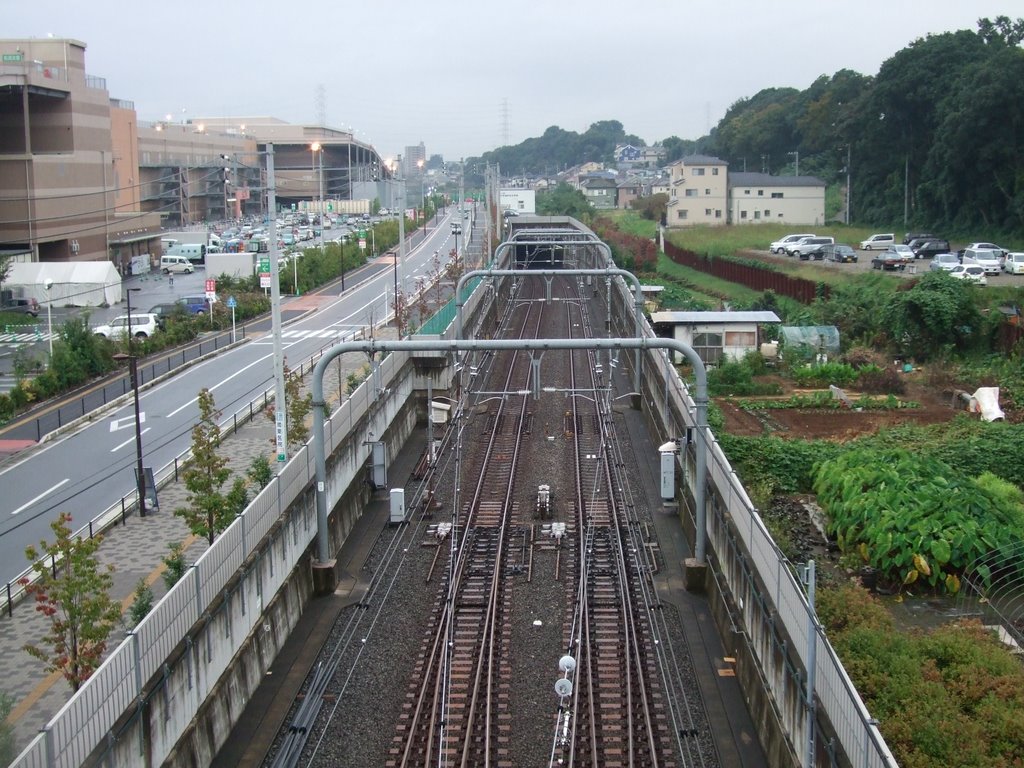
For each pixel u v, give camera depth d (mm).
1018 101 57781
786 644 13109
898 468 21781
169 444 28844
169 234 86125
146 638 11898
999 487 22625
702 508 19484
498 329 51312
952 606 18000
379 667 16469
